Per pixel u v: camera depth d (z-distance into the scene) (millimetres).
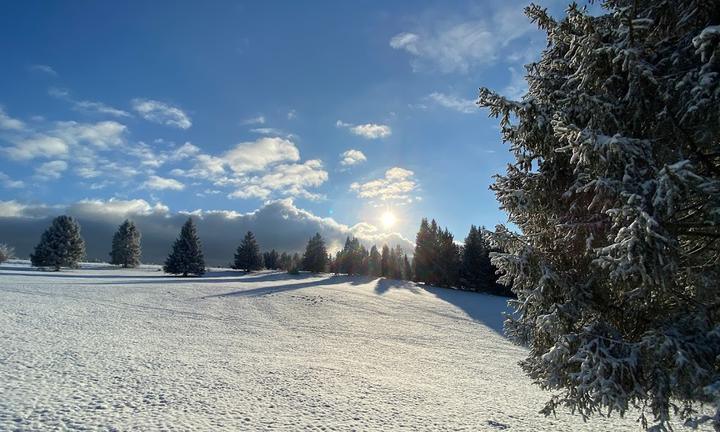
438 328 26875
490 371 15812
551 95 5297
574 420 9203
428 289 55531
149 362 12195
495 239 5699
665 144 4637
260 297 35562
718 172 4445
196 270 63938
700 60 4438
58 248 63656
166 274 66125
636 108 4586
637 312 4820
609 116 4609
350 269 78125
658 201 3717
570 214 5137
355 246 79500
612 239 4328
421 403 10008
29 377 9336
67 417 6992
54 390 8508
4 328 15578
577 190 4707
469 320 31125
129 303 28391
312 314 29188
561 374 4836
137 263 83688
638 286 4492
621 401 4055
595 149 4164
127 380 9906
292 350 17000
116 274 59562
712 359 4191
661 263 3674
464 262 61188
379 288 51344
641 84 4516
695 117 4316
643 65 4344
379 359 16484
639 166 4297
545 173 5375
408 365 15664
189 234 65062
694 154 4539
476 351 20344
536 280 5195
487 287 58031
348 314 30234
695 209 4266
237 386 10273
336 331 23375
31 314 20016
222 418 7699
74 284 38344
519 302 5539
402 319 29734
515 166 5895
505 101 5340
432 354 18688
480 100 5559
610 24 5066
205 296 34938
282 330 22438
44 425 6559
